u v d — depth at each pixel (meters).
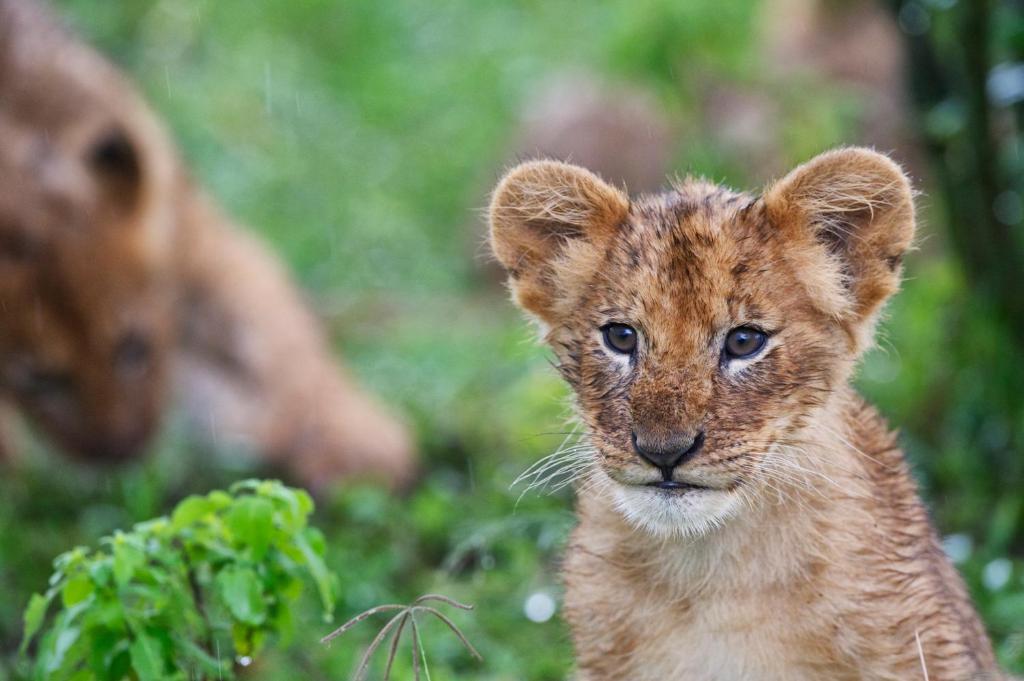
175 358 15.12
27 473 14.53
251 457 15.40
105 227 13.75
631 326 8.06
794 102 17.55
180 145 20.00
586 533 8.67
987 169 12.23
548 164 8.59
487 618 10.95
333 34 24.23
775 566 8.20
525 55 23.70
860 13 18.83
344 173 20.88
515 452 13.99
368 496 13.54
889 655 8.07
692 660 8.37
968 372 12.96
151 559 8.45
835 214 8.26
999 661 9.77
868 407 9.16
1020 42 11.97
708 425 7.80
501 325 17.83
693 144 17.69
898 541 8.38
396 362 16.88
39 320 13.43
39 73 14.23
